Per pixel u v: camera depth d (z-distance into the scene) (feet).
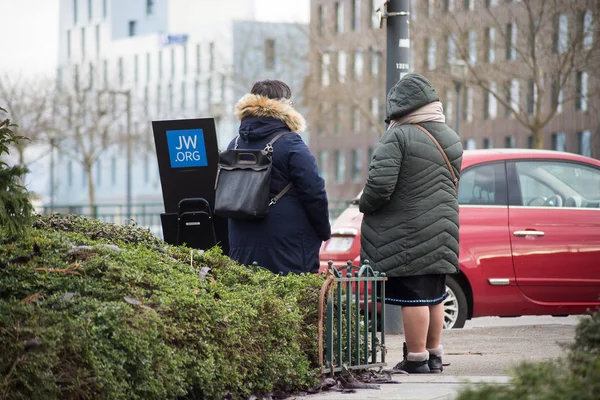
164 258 40.06
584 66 199.00
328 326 40.93
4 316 29.96
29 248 36.06
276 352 38.68
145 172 549.54
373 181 43.62
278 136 46.52
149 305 34.37
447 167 44.39
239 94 435.53
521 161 64.90
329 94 360.07
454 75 231.50
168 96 536.01
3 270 33.94
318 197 46.01
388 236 44.19
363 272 43.45
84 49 592.19
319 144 482.28
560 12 197.26
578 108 328.70
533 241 63.82
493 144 376.27
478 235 63.52
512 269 63.62
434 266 43.93
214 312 36.01
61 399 30.01
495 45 236.02
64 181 590.14
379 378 42.29
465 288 64.39
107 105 400.47
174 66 533.55
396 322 65.72
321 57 360.69
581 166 65.46
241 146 47.21
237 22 494.18
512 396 24.21
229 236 47.52
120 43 567.18
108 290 34.12
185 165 51.93
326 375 40.88
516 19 206.80
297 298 41.19
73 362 30.55
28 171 33.83
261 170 45.91
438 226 43.96
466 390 24.58
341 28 433.48
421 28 252.62
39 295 32.99
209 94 482.28
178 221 51.65
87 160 381.40
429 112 44.50
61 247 36.86
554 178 65.10
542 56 201.16
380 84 326.44
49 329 30.09
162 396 33.09
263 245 46.26
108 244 39.58
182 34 526.98
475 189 64.28
